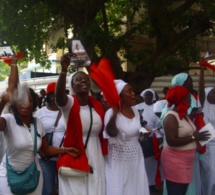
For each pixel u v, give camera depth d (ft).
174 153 15.23
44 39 44.83
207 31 39.55
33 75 63.93
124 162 14.25
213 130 14.83
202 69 18.62
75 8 35.96
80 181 13.69
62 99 13.20
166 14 37.37
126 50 37.81
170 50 37.37
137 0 36.50
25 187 12.51
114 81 14.21
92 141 13.93
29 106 12.70
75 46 13.14
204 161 18.49
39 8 40.45
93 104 14.20
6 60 13.74
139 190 14.48
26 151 12.64
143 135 15.02
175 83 17.70
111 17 45.27
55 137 17.39
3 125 12.43
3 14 38.52
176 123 14.92
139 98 25.55
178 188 15.25
